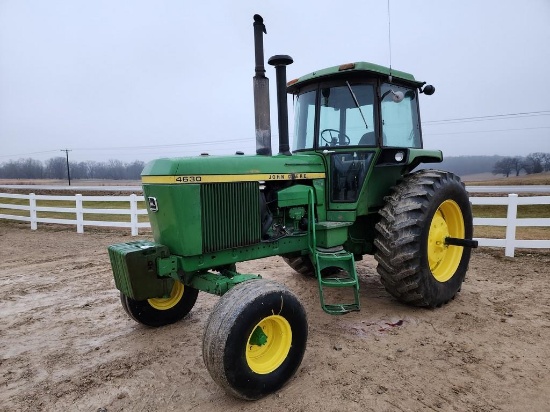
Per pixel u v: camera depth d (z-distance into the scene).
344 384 2.97
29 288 5.67
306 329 3.07
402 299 4.26
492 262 6.40
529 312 4.26
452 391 2.85
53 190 29.00
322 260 3.79
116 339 3.90
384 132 4.31
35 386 3.09
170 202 3.16
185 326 4.16
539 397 2.76
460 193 4.64
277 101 3.97
